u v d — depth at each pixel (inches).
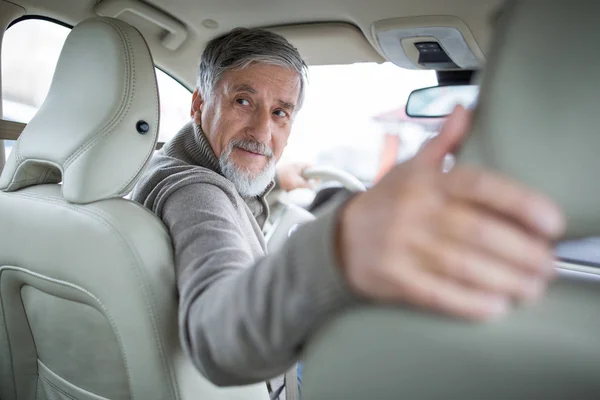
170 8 67.6
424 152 13.4
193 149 56.5
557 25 13.3
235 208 44.9
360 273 13.6
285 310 17.0
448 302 12.3
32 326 44.3
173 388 34.9
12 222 40.5
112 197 37.4
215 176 44.2
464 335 14.5
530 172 13.3
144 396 35.7
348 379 16.3
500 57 13.8
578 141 13.0
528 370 14.0
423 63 69.2
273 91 55.7
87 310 37.9
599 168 13.0
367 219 13.4
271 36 54.8
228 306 21.4
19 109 65.8
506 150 13.4
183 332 29.1
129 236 34.5
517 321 14.3
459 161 13.9
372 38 67.9
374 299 14.1
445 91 71.2
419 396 15.2
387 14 61.9
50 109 40.5
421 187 12.5
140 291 34.2
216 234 35.7
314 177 82.6
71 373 42.1
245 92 54.9
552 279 15.7
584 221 13.3
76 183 36.3
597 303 14.7
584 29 13.1
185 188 41.1
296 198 82.4
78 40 40.2
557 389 13.7
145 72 38.4
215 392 37.3
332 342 16.4
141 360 35.0
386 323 15.4
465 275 12.0
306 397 17.5
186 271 33.4
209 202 39.4
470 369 14.4
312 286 15.7
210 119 55.8
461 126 13.4
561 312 14.4
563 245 16.5
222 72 54.8
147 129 38.3
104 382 39.7
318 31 68.6
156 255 35.1
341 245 14.8
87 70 38.7
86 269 35.7
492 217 12.0
